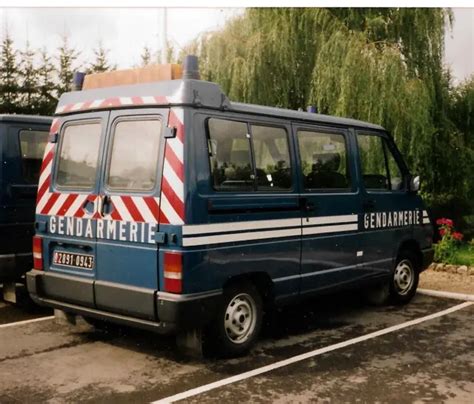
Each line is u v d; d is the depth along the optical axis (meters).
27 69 28.16
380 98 10.72
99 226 5.13
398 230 7.24
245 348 5.33
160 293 4.69
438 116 11.98
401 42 11.91
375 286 7.42
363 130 6.88
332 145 6.39
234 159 5.16
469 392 4.55
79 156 5.43
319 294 6.11
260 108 5.52
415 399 4.40
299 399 4.38
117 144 5.13
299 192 5.84
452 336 6.10
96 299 5.12
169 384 4.67
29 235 6.74
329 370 5.02
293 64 11.80
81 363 5.16
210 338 5.11
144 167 4.91
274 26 11.73
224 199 4.99
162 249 4.71
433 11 11.79
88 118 5.40
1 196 6.48
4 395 4.43
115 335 5.99
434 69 11.97
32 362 5.18
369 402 4.33
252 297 5.39
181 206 4.66
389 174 7.23
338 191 6.36
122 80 5.35
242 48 11.88
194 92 4.82
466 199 12.54
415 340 5.95
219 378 4.81
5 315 6.79
